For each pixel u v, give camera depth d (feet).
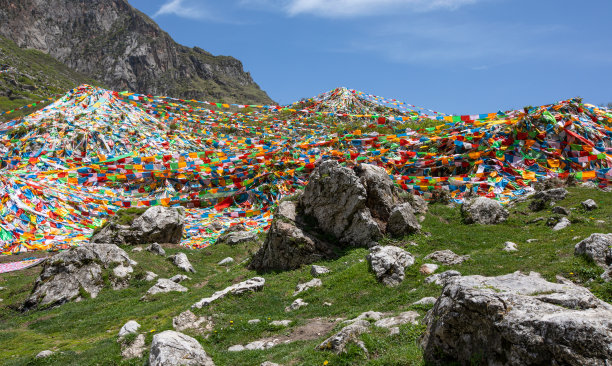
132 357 48.55
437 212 93.15
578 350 24.62
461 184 108.99
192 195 128.16
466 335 30.89
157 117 196.13
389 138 132.05
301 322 53.31
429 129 132.87
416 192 106.83
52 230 110.73
